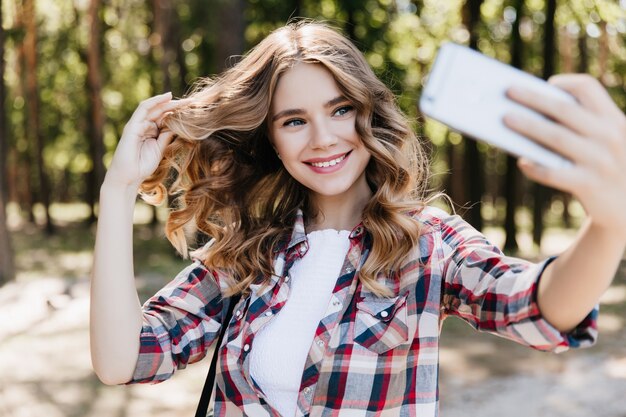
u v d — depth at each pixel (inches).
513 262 51.4
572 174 30.6
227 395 65.0
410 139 69.6
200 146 74.2
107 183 63.1
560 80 32.3
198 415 67.3
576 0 606.5
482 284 52.2
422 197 72.1
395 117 67.9
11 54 807.7
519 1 559.5
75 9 717.3
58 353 262.1
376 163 66.9
